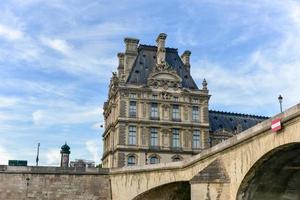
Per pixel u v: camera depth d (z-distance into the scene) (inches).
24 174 2092.8
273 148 1181.7
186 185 1824.6
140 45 3907.5
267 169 1317.7
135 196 1926.7
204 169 1446.9
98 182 2116.1
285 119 1127.0
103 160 3843.5
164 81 3634.4
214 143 4003.4
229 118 4325.8
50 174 2111.2
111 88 3779.5
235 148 1378.0
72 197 2089.1
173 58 3959.2
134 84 3553.2
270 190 1437.0
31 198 2064.5
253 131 1273.4
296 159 1262.3
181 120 3597.4
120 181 2039.9
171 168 1779.0
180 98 3644.2
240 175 1342.3
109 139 3688.5
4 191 2050.9
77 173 2122.3
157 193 1905.8
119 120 3442.4
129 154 3388.3
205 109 3693.4
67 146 3297.2
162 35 3791.8
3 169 2078.0
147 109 3535.9
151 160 3430.1
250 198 1421.0
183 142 3545.8
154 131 3516.2
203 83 3740.2
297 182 1423.5
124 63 3843.5
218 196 1401.3
